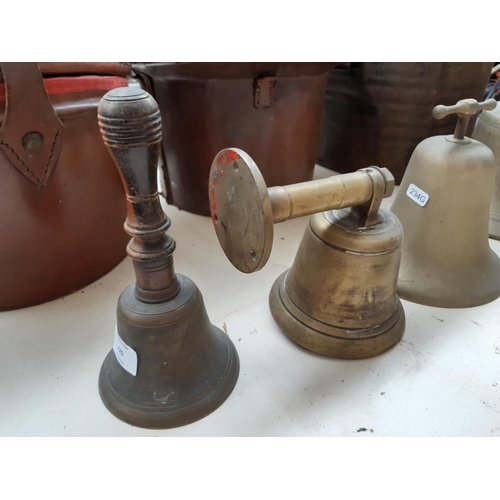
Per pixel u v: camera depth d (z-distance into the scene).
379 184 0.75
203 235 1.29
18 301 0.96
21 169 0.80
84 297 1.02
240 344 0.89
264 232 0.61
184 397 0.72
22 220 0.86
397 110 1.42
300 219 1.39
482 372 0.83
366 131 1.52
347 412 0.75
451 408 0.76
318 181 0.72
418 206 0.99
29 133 0.77
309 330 0.86
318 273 0.83
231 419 0.73
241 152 0.62
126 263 1.15
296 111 1.24
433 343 0.90
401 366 0.84
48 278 0.97
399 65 1.34
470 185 0.93
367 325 0.84
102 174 0.97
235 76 1.10
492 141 1.19
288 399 0.77
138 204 0.60
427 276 1.00
